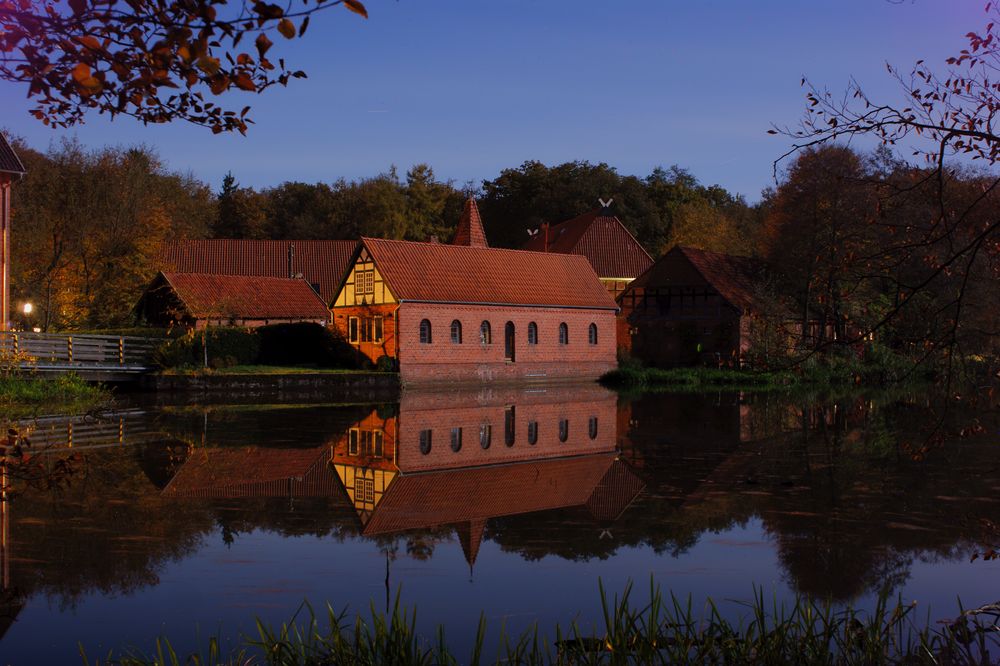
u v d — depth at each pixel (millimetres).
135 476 15117
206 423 24391
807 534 10922
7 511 12180
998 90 6773
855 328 8289
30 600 8281
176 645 7102
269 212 99688
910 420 24359
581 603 8211
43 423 23516
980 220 7730
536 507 12711
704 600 8266
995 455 17641
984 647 6789
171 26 4121
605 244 66312
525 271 50625
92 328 51375
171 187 74125
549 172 95500
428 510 12477
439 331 44719
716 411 28562
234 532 11023
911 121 6734
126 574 9117
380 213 90312
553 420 25906
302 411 28906
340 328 47688
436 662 6629
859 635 6734
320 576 9078
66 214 54062
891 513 12156
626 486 14445
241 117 5094
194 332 40625
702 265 52531
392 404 32312
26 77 4309
